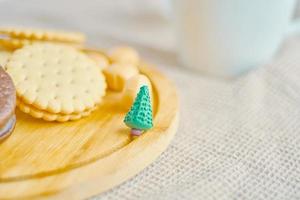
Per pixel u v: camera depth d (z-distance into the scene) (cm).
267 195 26
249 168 28
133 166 27
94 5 50
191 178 27
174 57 40
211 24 35
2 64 32
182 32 37
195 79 37
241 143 30
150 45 42
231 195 26
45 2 50
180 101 34
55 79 31
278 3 35
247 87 35
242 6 34
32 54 32
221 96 35
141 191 26
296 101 34
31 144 28
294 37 42
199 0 34
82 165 26
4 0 50
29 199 24
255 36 36
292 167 28
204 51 36
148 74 34
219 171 28
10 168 26
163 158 29
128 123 28
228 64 37
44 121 30
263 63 38
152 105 32
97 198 26
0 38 33
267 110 33
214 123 32
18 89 30
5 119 27
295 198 26
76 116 30
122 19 47
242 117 32
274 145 30
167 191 26
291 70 36
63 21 46
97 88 31
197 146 30
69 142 28
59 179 25
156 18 47
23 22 45
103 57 35
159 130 29
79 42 36
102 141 28
